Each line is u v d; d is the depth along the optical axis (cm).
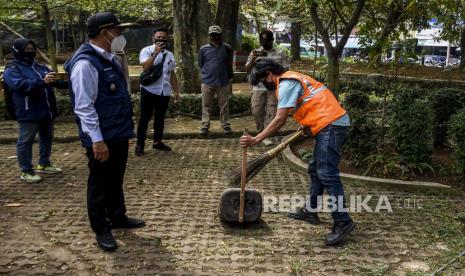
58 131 824
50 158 665
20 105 530
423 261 370
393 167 561
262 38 708
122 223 420
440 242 403
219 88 779
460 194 512
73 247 385
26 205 479
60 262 361
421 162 570
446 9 659
